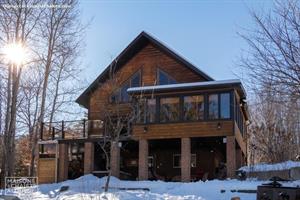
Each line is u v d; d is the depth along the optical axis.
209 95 21.08
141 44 26.22
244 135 27.75
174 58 25.41
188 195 15.02
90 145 23.67
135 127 22.05
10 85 22.41
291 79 7.14
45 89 25.16
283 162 22.22
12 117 21.06
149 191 16.73
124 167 26.11
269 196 10.46
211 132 20.66
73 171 25.11
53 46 25.27
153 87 21.80
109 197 13.75
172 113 21.62
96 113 25.39
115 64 25.41
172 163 25.33
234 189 15.55
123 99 25.25
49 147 24.83
